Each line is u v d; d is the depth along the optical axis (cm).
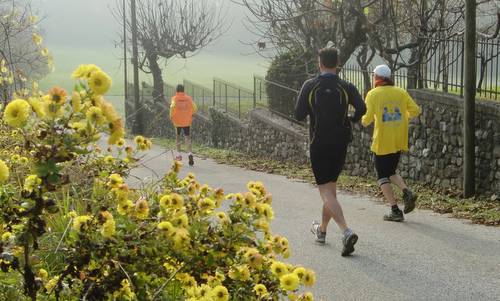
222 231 374
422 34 1386
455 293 582
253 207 381
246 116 2089
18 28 1166
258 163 1628
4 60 998
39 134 286
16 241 298
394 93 852
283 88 1878
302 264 670
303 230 823
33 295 310
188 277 368
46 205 295
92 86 282
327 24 1736
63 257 389
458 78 1121
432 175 1121
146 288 349
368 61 1596
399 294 579
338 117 695
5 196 313
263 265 386
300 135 1593
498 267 656
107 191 408
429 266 661
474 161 994
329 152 698
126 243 339
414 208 929
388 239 770
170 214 362
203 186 421
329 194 709
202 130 2508
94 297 334
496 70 1068
